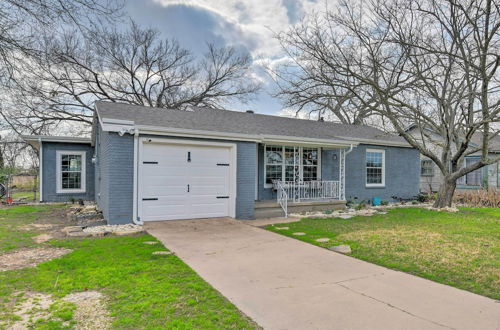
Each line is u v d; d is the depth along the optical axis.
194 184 9.04
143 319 3.15
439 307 3.59
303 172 12.88
